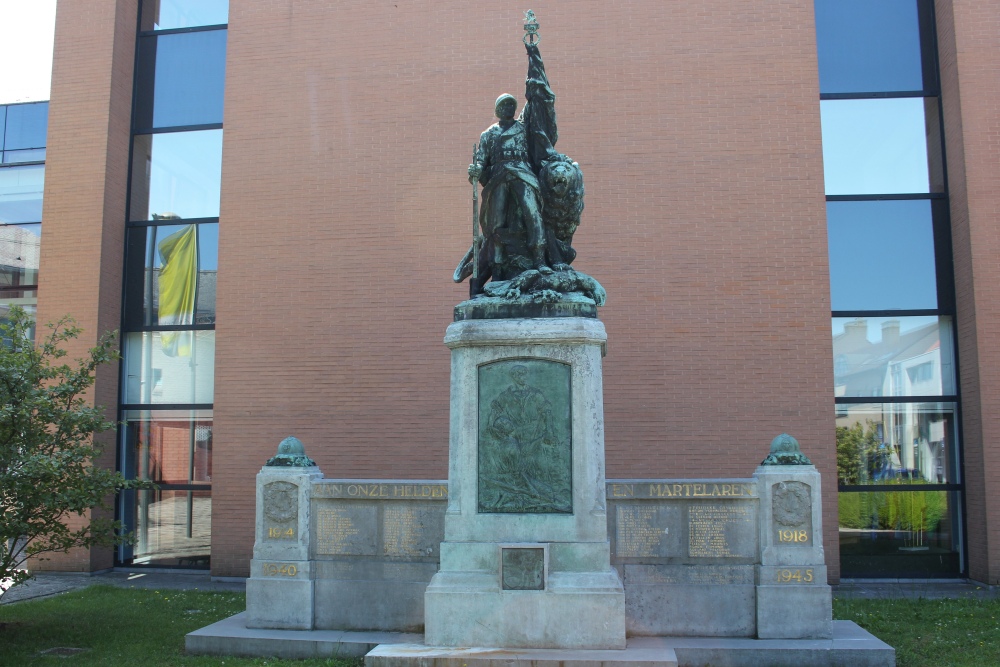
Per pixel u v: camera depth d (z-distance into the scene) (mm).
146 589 11250
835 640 7191
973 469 11820
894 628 8508
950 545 12133
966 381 12023
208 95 14141
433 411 12109
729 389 11734
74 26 13766
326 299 12508
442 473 11969
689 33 12406
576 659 6258
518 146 7402
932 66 12930
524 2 12703
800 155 12078
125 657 7371
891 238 12656
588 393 6867
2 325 8766
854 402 12430
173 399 13641
